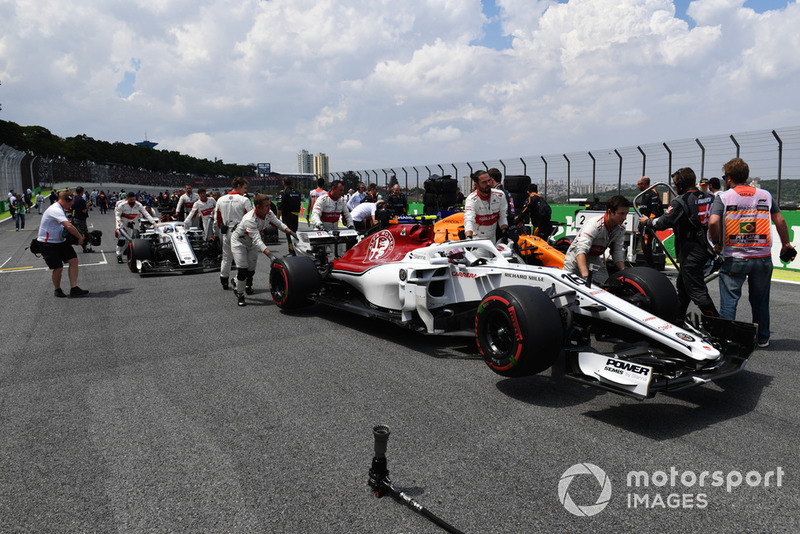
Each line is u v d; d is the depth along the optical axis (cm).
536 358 358
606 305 391
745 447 301
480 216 627
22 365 463
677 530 229
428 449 301
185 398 383
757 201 457
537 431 323
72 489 267
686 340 356
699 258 488
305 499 254
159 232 1078
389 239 589
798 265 966
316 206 782
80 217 1395
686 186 502
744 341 369
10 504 255
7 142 6562
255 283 890
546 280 426
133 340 539
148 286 866
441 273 504
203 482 271
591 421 337
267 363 461
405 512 244
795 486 261
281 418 346
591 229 454
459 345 511
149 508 250
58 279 774
